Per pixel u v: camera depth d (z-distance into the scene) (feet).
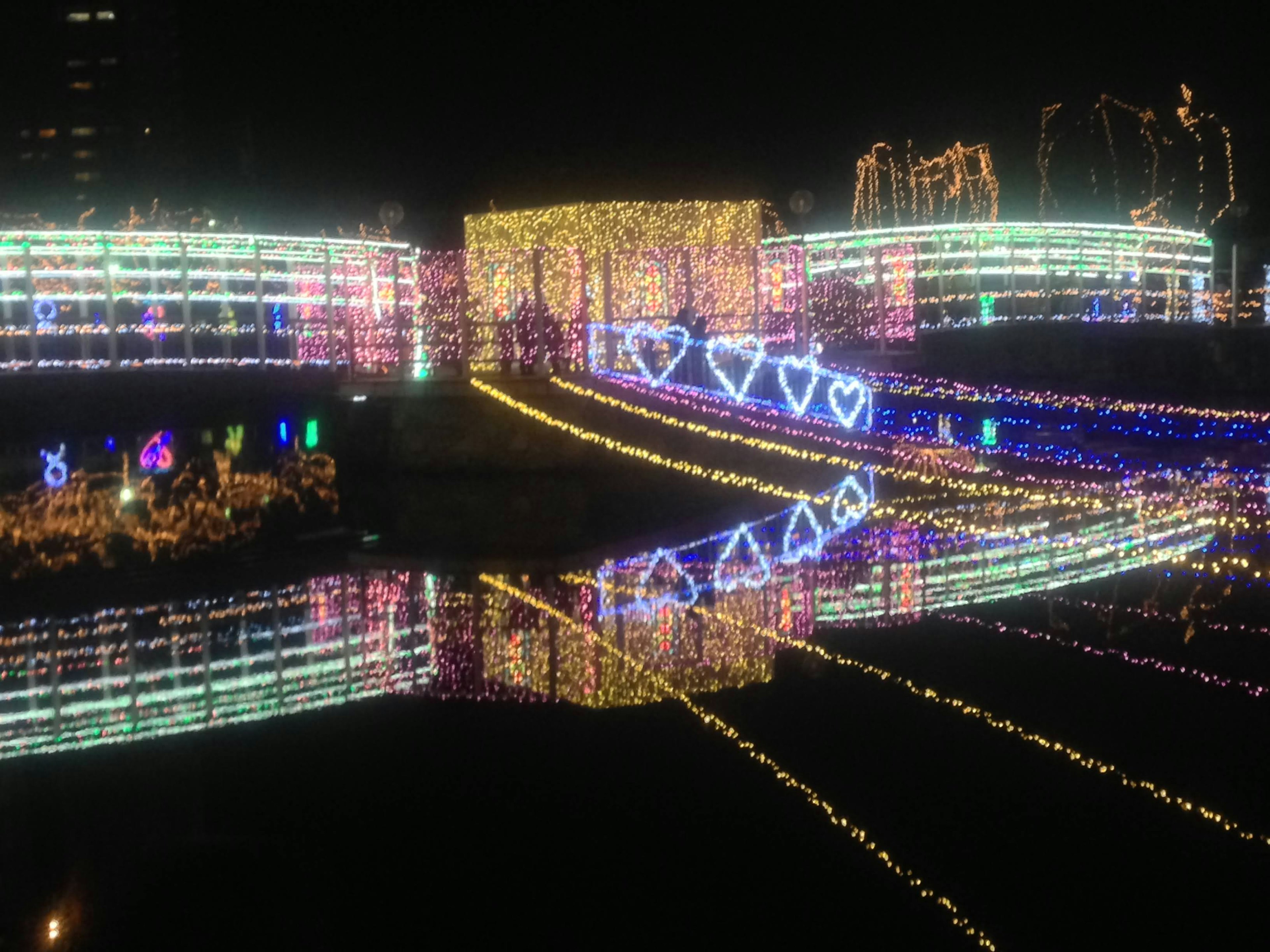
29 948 19.11
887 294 84.64
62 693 32.40
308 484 57.88
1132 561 46.75
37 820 23.31
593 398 65.10
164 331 63.93
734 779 25.40
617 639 36.83
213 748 27.73
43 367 57.62
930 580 44.42
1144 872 21.29
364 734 28.48
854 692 30.86
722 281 77.61
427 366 69.82
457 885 21.17
